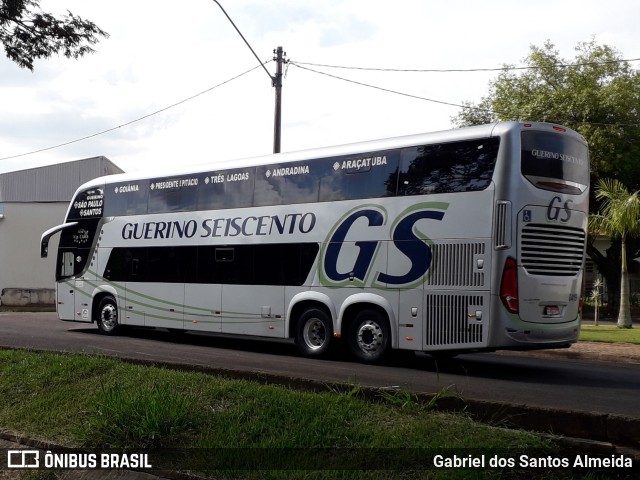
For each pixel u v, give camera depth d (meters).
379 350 12.11
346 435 6.27
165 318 15.62
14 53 13.09
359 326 12.41
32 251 35.56
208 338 17.33
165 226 15.87
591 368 12.72
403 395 7.04
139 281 16.27
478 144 11.05
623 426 5.96
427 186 11.54
